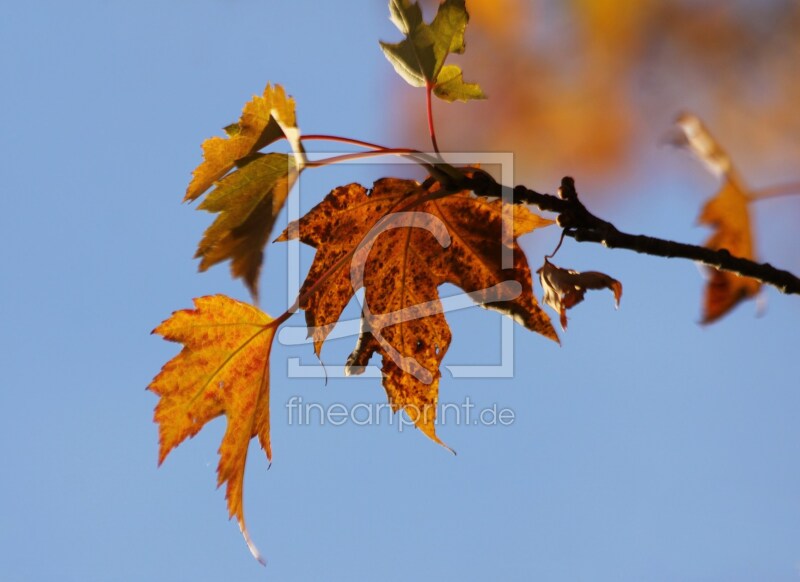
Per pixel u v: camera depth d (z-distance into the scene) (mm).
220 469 1423
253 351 1427
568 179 1423
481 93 1429
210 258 1409
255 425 1430
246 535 1423
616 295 1410
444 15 1425
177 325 1418
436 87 1429
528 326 1426
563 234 1420
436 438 1429
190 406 1419
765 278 1422
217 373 1423
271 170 1403
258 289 1414
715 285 1495
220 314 1422
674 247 1423
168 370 1417
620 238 1417
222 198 1403
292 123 1395
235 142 1397
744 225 1514
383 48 1430
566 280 1412
